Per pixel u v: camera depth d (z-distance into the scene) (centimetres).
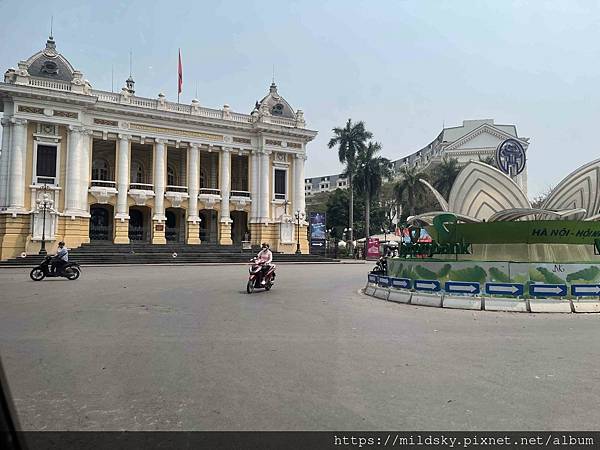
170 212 4697
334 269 3166
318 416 435
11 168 3541
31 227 3566
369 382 541
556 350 712
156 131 4241
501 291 1158
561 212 1563
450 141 7556
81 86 3831
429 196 5719
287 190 4875
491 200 1909
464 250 1445
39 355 661
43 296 1352
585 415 440
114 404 466
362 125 5334
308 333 839
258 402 472
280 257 4297
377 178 5312
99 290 1533
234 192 4697
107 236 4331
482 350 710
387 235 5419
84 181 3888
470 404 469
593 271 1212
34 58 3769
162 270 2762
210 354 675
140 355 666
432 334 838
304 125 5000
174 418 430
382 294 1384
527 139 4750
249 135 4712
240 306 1191
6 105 3594
